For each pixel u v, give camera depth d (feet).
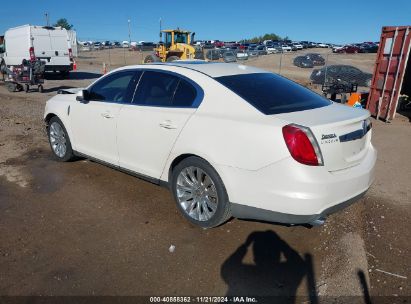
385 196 15.38
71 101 17.25
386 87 32.22
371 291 9.70
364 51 173.88
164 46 76.07
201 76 12.66
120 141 14.64
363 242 11.82
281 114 11.03
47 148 21.26
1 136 23.82
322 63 100.89
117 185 16.05
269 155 10.34
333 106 12.48
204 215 12.23
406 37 29.86
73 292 9.41
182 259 10.82
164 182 13.42
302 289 9.69
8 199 14.62
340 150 10.61
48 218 13.14
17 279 9.86
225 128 11.23
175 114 12.62
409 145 23.66
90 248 11.32
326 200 10.19
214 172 11.55
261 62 113.80
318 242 11.77
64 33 62.03
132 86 14.55
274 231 12.37
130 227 12.56
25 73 45.16
